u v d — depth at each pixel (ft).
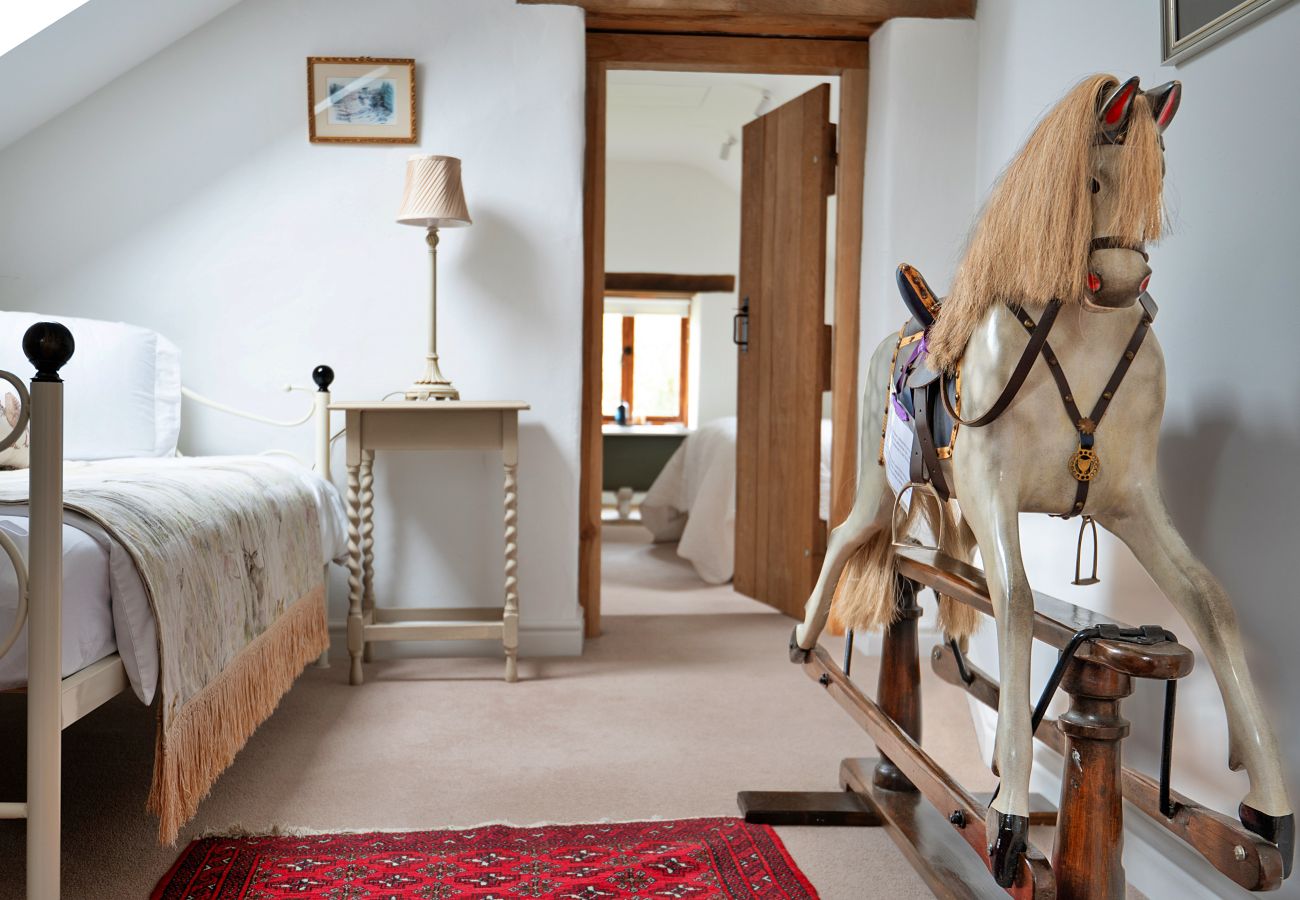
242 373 10.21
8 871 5.36
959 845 5.67
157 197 10.04
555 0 10.25
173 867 5.59
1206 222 5.37
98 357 8.71
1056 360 4.14
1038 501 4.30
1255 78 4.99
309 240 10.20
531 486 10.44
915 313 5.22
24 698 8.45
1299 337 4.61
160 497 5.88
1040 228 3.96
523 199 10.30
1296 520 4.61
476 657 10.52
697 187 23.65
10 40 8.41
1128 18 6.40
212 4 9.70
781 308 12.92
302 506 8.36
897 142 10.56
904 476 5.33
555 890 5.43
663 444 24.75
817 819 6.40
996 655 7.93
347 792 6.81
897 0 10.48
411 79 10.12
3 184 9.87
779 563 13.00
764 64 11.12
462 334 10.33
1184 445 5.52
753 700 9.05
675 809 6.60
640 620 12.41
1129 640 3.80
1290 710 4.63
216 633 5.86
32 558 4.37
